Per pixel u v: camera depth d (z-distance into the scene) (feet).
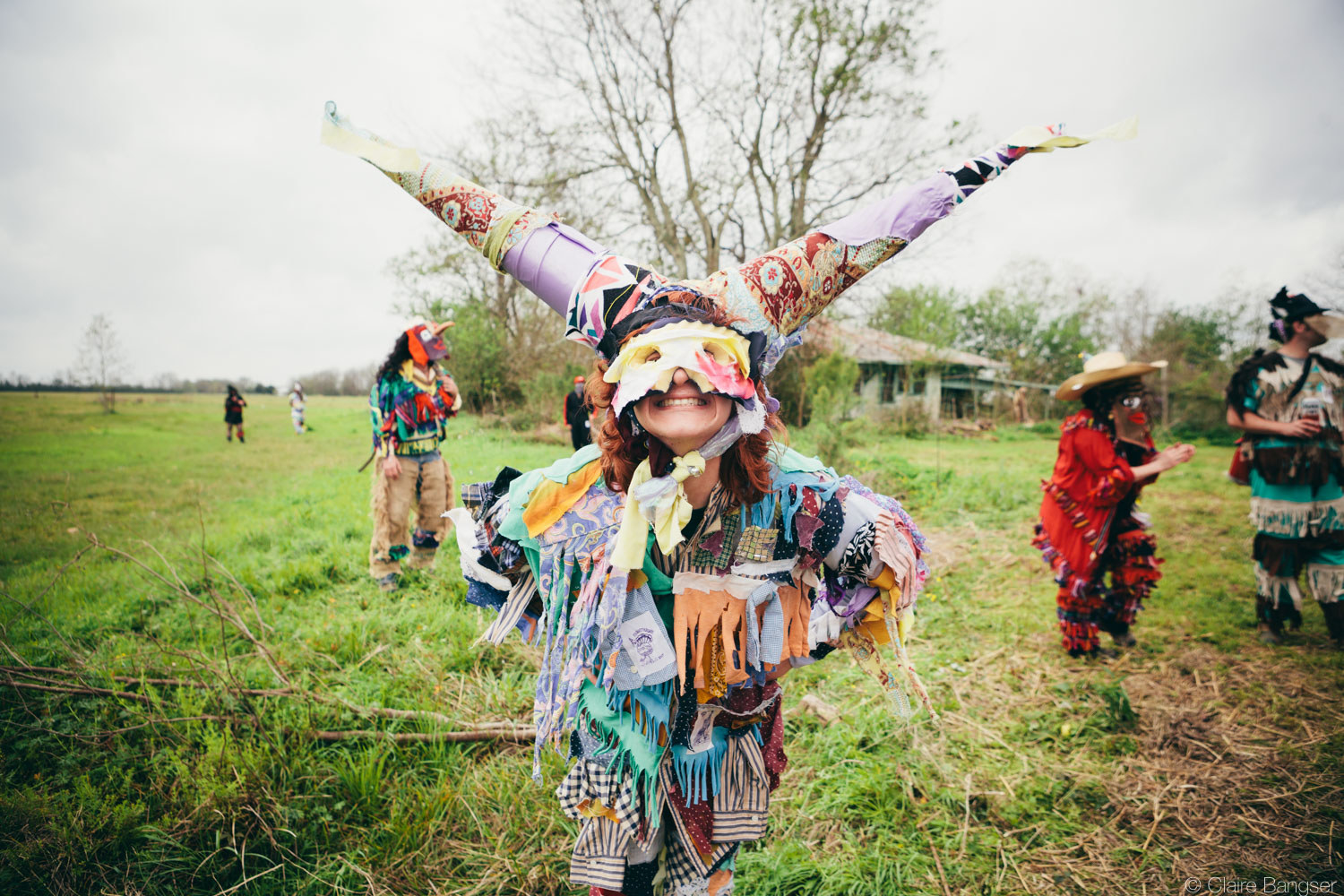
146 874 7.00
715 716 5.25
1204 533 22.63
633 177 50.31
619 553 4.42
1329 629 13.48
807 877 7.37
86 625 12.92
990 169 4.49
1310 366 12.92
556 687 4.84
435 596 14.84
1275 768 9.44
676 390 4.00
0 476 35.65
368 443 58.34
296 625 13.06
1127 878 7.60
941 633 14.25
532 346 67.15
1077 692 11.57
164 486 32.73
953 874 7.61
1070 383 12.76
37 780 8.11
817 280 4.44
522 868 7.36
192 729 9.01
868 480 28.07
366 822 8.00
